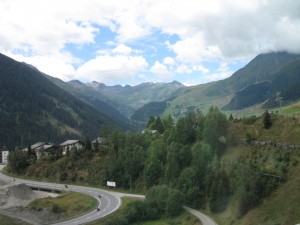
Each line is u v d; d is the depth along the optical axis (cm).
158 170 14475
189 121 15800
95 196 14462
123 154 16625
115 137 18700
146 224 11000
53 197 15300
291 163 10019
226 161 11994
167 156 13838
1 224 12562
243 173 10262
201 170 12269
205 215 10894
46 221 12594
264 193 9550
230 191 10756
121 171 16312
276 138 11744
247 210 9512
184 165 13275
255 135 12525
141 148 16512
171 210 11269
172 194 11431
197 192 11775
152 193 12044
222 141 13150
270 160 10738
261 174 10000
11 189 15962
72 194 15225
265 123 12625
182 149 13475
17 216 13438
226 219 10031
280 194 9181
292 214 8238
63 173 18688
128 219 11056
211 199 11038
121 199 13788
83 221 11062
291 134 11450
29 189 16300
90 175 17800
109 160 17325
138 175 15725
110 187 16200
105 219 11175
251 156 11550
